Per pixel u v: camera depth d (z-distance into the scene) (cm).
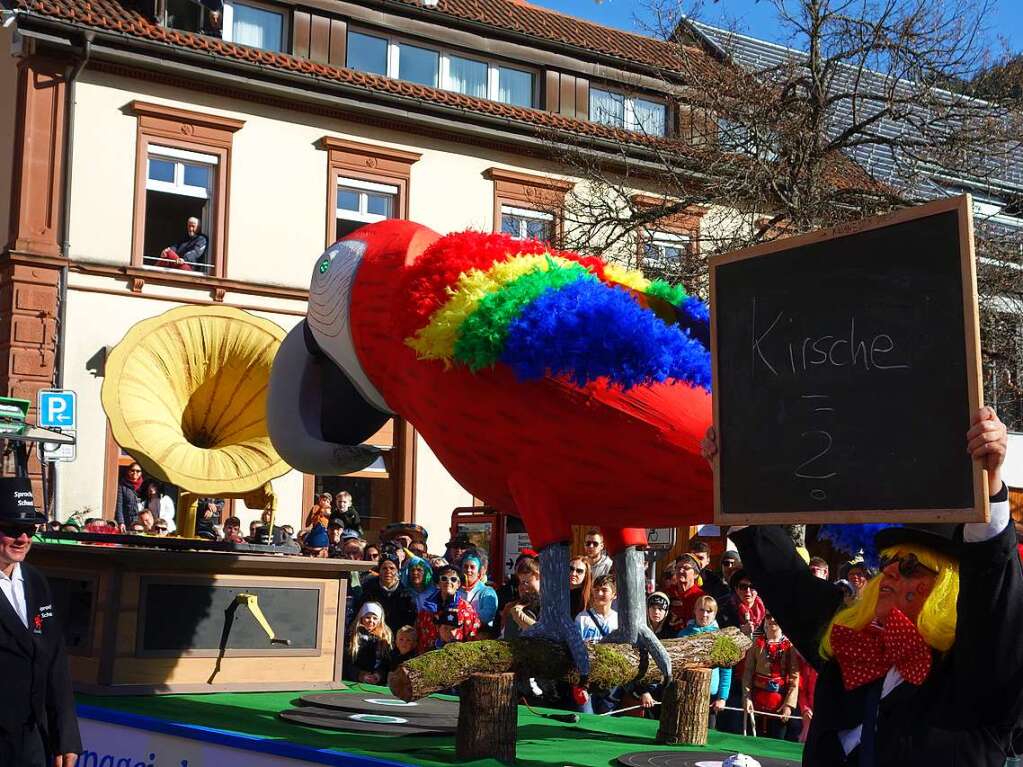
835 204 1546
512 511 497
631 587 496
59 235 1906
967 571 282
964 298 307
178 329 761
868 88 1677
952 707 284
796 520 336
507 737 443
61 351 1891
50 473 1570
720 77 1633
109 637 595
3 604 476
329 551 1291
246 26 2159
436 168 2220
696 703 531
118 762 530
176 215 2039
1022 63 1600
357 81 2144
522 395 450
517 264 471
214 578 631
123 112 1962
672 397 442
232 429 769
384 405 548
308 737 487
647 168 1903
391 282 518
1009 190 1720
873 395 325
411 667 427
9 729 468
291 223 2091
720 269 368
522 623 764
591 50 2441
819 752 304
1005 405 1631
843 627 299
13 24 1873
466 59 2373
